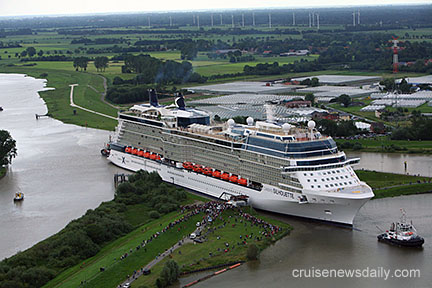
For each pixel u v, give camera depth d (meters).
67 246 191.62
